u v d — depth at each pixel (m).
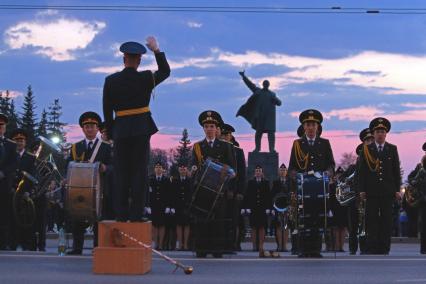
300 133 17.86
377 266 12.12
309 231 14.59
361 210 19.97
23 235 20.39
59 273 10.56
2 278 9.92
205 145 15.32
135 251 10.48
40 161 19.70
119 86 11.12
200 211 13.98
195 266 11.91
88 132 15.78
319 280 10.18
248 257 14.98
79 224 15.74
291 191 15.48
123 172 11.33
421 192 18.34
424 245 18.48
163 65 11.17
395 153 17.59
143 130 11.12
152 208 24.66
